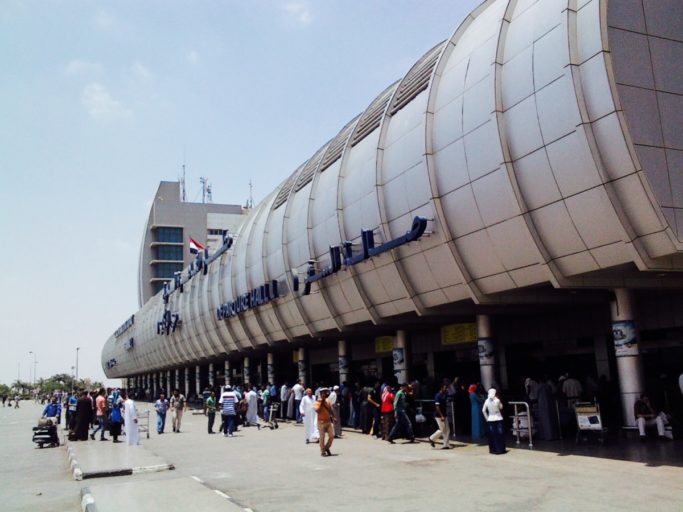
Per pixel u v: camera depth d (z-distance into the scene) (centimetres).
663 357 1889
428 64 1895
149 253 11431
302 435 2247
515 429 1548
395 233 1848
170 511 890
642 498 870
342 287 2278
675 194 1224
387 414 1884
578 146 1209
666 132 1241
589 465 1167
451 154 1565
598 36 1175
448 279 1723
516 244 1436
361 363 3716
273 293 2850
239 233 3719
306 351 3419
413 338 3119
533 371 2391
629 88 1217
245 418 2905
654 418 1430
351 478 1187
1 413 7119
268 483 1182
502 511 838
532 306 1903
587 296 1734
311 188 2500
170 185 11994
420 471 1224
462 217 1564
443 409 1588
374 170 1934
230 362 5459
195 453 1797
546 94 1276
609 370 2053
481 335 1881
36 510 1051
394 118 1933
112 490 1084
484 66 1474
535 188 1344
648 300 1938
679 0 1309
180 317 4975
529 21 1378
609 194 1188
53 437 2378
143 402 8219
